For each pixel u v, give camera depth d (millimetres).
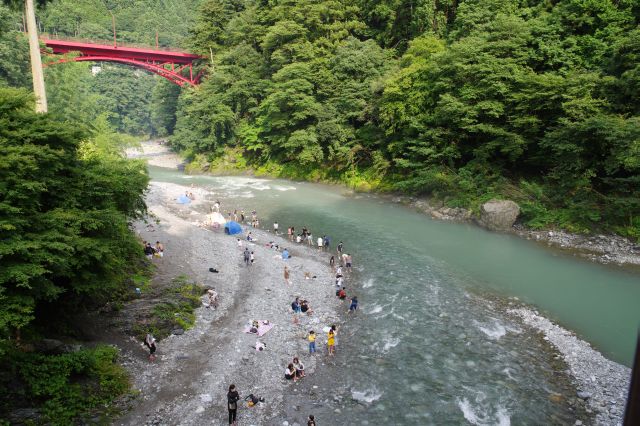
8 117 16031
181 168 78500
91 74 120125
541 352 20531
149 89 127500
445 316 24000
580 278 28438
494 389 18000
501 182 41031
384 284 28172
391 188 51469
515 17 42688
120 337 20078
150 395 17172
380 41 63531
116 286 18953
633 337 21797
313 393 18047
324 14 64312
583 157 35250
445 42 53500
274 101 60281
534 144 40750
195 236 36500
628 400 1795
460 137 44594
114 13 152625
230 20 79562
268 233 39469
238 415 16562
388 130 50188
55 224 15086
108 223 17781
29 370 15039
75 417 15000
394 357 20359
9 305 13156
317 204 48625
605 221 33812
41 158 15555
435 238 36625
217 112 69188
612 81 33938
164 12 164500
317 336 22250
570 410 16672
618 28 37781
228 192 54844
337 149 56750
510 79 39688
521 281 28250
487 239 36031
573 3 40250
